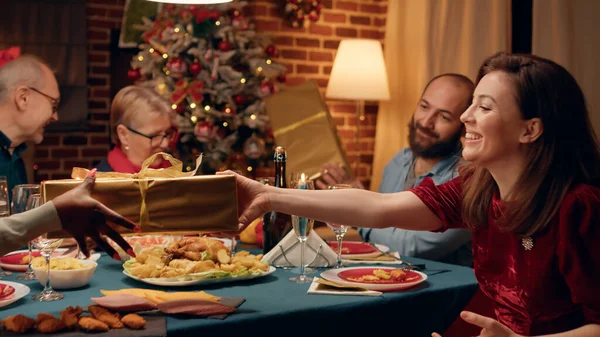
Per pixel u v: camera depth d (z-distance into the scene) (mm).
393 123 5094
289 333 1433
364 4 5273
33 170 4746
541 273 1374
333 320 1492
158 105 2766
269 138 4316
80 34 4852
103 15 4965
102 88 5004
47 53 4801
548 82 1364
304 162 3713
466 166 1664
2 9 4715
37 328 1274
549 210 1341
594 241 1289
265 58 4441
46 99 2701
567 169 1360
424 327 1678
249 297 1553
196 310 1373
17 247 1272
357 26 5254
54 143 4902
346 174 3154
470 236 2469
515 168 1415
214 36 4094
